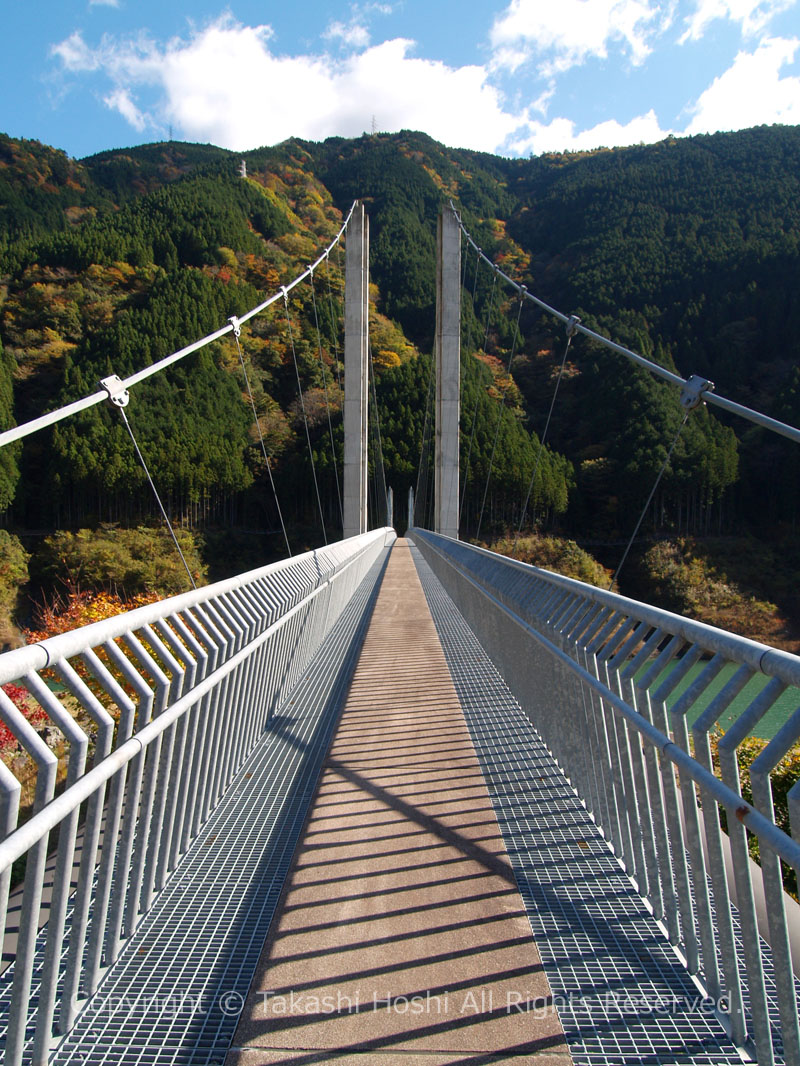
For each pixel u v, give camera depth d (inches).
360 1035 50.5
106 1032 51.4
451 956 59.6
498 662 157.5
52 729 194.5
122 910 59.2
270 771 101.0
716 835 49.7
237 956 60.4
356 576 326.0
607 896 69.3
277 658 127.8
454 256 779.4
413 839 81.1
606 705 76.9
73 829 47.8
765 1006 45.4
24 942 43.3
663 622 60.2
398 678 153.8
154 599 343.0
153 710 65.7
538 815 86.9
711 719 48.4
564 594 98.4
